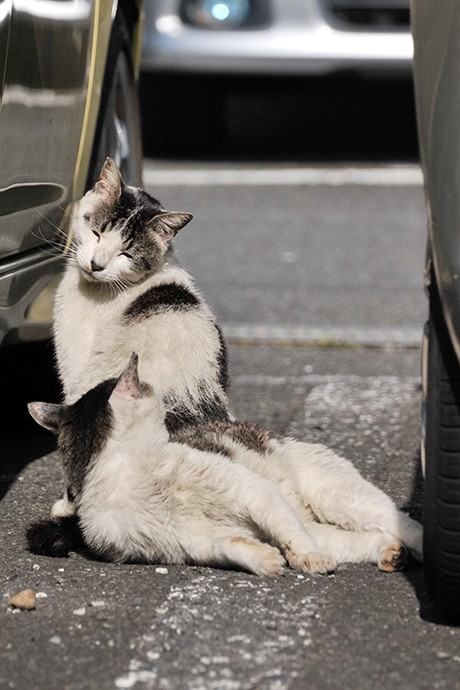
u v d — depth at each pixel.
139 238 7.88
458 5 5.59
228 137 24.23
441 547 5.84
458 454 5.80
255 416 10.03
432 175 5.62
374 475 8.54
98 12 8.95
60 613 6.17
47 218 8.29
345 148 23.34
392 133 24.64
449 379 5.86
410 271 15.54
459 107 5.50
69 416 7.08
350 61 20.47
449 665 5.61
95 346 7.73
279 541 6.79
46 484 8.41
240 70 20.77
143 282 7.99
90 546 6.93
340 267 15.70
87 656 5.67
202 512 6.77
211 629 5.95
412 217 18.39
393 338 12.62
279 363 11.88
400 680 5.45
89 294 7.99
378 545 6.86
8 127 7.50
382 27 20.53
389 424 9.83
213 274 15.27
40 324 8.45
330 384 11.11
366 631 5.96
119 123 10.08
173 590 6.46
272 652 5.71
